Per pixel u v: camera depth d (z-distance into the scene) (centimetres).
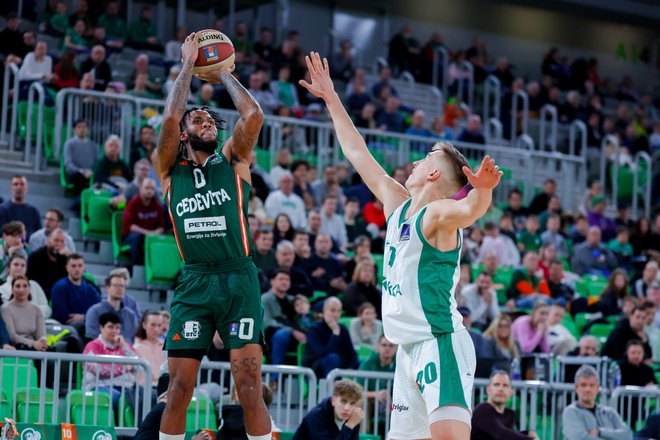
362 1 3428
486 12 3656
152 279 1738
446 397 671
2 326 1330
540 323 1716
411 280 689
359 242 1836
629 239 2497
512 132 2995
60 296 1502
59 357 1170
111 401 1198
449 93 3181
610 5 3588
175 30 3005
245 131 740
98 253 1852
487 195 648
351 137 781
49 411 1212
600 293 2180
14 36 2370
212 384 1304
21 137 2066
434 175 702
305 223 2028
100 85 2223
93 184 1919
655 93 3903
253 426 736
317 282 1802
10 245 1591
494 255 1969
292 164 2120
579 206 2555
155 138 2011
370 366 1427
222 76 765
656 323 1928
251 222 1817
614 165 2844
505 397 1272
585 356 1630
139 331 1387
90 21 2744
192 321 734
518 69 3709
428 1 3556
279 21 3259
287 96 2677
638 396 1472
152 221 1805
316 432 1145
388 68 3000
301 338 1523
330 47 3381
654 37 3931
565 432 1345
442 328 682
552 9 3597
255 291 743
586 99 3519
